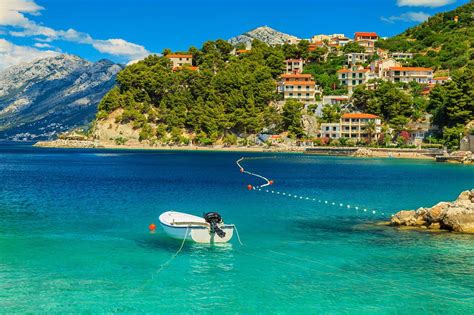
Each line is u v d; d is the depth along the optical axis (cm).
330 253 4303
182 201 7475
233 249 4450
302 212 6562
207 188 9394
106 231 5125
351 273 3747
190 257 4178
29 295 3244
